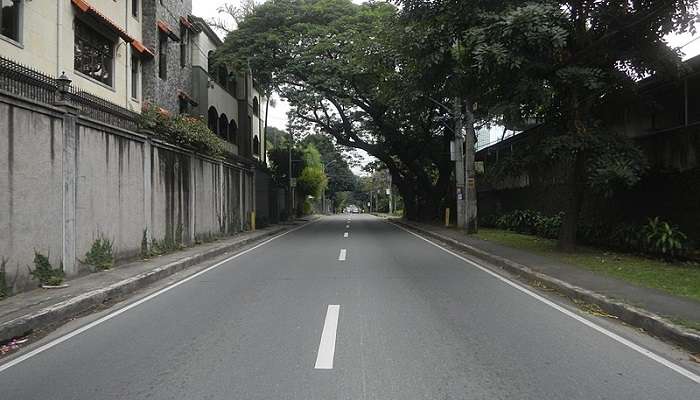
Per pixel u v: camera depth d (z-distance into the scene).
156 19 22.83
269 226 33.94
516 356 6.12
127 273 11.77
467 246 18.05
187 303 9.31
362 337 6.89
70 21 16.17
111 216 13.07
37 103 9.87
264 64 29.66
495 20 12.13
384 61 15.91
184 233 18.56
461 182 27.41
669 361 6.02
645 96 15.20
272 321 7.80
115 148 13.34
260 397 4.88
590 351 6.36
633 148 13.74
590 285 10.06
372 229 32.12
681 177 14.16
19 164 9.37
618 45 14.12
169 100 25.22
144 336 7.09
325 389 5.07
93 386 5.20
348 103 30.97
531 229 23.53
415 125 33.59
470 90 14.74
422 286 10.82
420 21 14.07
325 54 29.11
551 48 12.30
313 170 62.62
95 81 17.77
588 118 14.66
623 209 16.97
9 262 9.08
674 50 13.83
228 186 25.03
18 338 7.16
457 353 6.21
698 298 8.77
